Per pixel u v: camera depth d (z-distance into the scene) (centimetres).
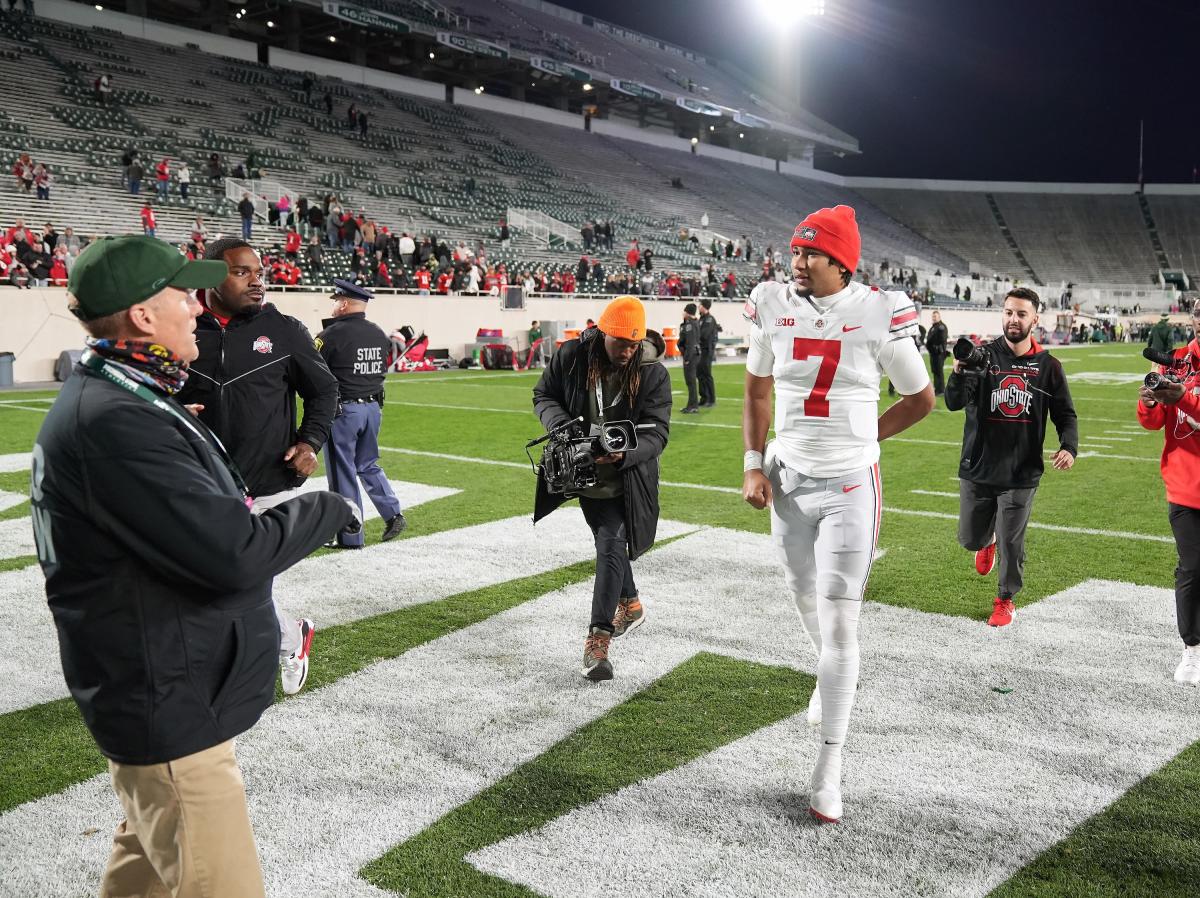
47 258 1930
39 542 186
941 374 1630
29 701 392
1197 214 6103
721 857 280
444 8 4550
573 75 4575
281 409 409
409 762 340
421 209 3203
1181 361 413
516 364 2486
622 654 448
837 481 314
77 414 177
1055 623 487
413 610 512
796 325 317
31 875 271
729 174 5403
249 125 3172
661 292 3350
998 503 483
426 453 1044
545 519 730
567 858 280
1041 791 320
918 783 325
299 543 194
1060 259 5925
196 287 196
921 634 472
